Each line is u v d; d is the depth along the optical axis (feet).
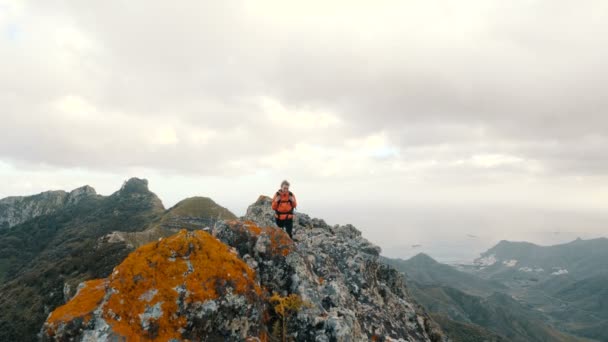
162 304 41.11
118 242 466.70
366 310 64.95
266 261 59.16
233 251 55.77
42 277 428.97
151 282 42.27
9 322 366.22
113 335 37.58
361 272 74.69
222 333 43.39
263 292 52.65
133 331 38.60
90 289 43.06
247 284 47.78
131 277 42.14
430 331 83.56
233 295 45.19
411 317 77.05
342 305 58.03
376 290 75.41
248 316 45.88
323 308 54.44
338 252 79.30
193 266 45.06
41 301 380.37
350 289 69.31
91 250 465.47
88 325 38.42
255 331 46.06
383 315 67.21
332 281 62.54
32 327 351.05
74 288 346.95
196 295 42.80
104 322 38.47
